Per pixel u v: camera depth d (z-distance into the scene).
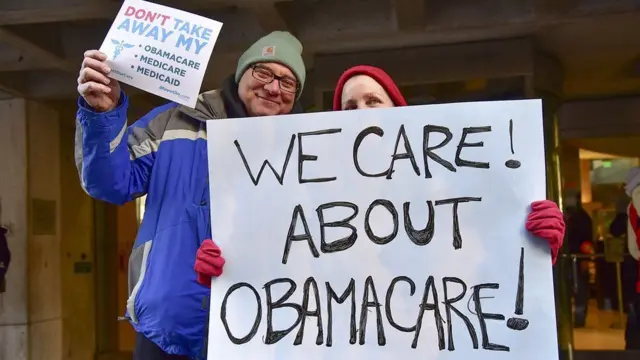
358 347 1.46
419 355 1.43
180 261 1.53
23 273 5.73
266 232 1.53
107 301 7.19
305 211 1.53
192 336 1.52
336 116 1.54
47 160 6.16
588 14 4.21
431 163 1.50
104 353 7.02
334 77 5.15
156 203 1.58
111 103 1.46
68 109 6.52
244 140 1.56
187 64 1.47
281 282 1.51
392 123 1.52
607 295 7.22
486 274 1.44
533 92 4.83
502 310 1.42
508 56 4.84
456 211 1.47
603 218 7.71
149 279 1.53
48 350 5.98
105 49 1.48
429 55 5.00
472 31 4.62
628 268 6.36
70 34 4.98
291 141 1.55
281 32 1.85
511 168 1.46
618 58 5.53
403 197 1.50
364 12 4.62
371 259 1.49
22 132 5.86
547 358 1.39
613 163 7.65
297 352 1.47
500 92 4.90
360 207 1.51
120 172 1.49
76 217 6.72
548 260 1.42
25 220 5.78
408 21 4.36
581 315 7.24
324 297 1.49
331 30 4.68
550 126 5.28
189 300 1.51
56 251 6.23
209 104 1.73
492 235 1.45
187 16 1.50
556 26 4.54
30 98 5.92
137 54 1.48
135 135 1.60
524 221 1.44
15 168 5.84
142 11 1.51
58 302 6.21
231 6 4.34
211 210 1.55
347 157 1.53
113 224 7.33
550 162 5.24
